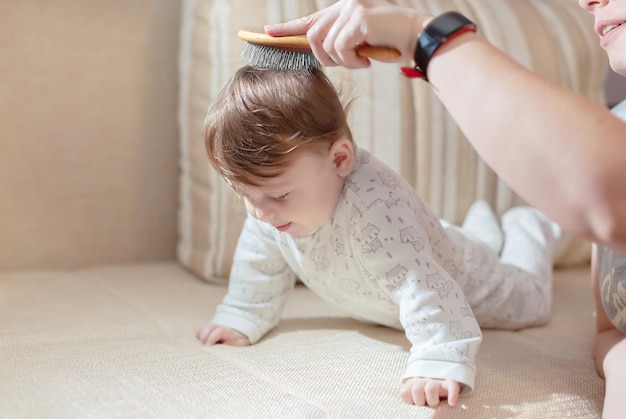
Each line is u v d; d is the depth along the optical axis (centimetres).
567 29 159
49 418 71
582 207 53
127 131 153
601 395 84
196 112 141
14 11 140
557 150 53
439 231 108
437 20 63
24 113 143
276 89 90
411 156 142
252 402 76
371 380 85
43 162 145
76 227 150
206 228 141
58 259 149
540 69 152
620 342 86
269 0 135
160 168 157
